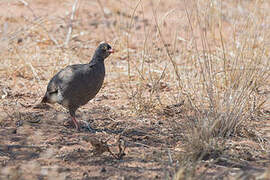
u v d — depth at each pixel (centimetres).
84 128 1827
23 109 2005
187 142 1612
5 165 1444
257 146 1669
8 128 1753
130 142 1677
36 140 1652
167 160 1514
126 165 1477
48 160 1493
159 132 1797
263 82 2169
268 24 2519
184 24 2075
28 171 1408
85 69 1750
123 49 2823
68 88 1742
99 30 3275
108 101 2181
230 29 3028
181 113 1975
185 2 2173
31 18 3161
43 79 2433
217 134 1716
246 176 1349
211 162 1493
